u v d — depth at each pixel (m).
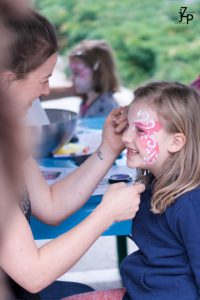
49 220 1.42
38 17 1.13
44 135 1.74
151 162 1.30
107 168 1.45
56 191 1.43
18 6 0.53
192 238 1.19
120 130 1.40
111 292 1.39
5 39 0.54
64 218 1.42
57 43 1.16
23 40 1.06
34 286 1.09
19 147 0.49
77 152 1.89
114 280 2.57
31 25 1.08
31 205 1.40
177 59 7.22
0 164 0.48
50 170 1.71
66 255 1.10
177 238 1.24
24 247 1.07
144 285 1.28
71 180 1.45
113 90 3.19
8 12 0.53
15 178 0.49
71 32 7.55
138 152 1.31
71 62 3.22
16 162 0.49
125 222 1.40
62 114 2.05
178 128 1.27
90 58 3.14
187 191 1.23
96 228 1.12
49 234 1.44
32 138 0.50
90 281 2.56
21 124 0.49
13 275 1.08
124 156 1.81
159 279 1.27
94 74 3.13
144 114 1.29
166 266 1.27
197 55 7.18
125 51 7.37
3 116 0.48
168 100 1.28
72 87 3.31
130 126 1.32
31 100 1.17
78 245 1.11
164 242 1.27
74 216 1.44
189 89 1.33
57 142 1.81
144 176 1.38
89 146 1.97
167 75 7.13
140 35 7.41
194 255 1.20
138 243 1.33
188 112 1.28
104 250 2.90
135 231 1.34
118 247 2.51
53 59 1.16
